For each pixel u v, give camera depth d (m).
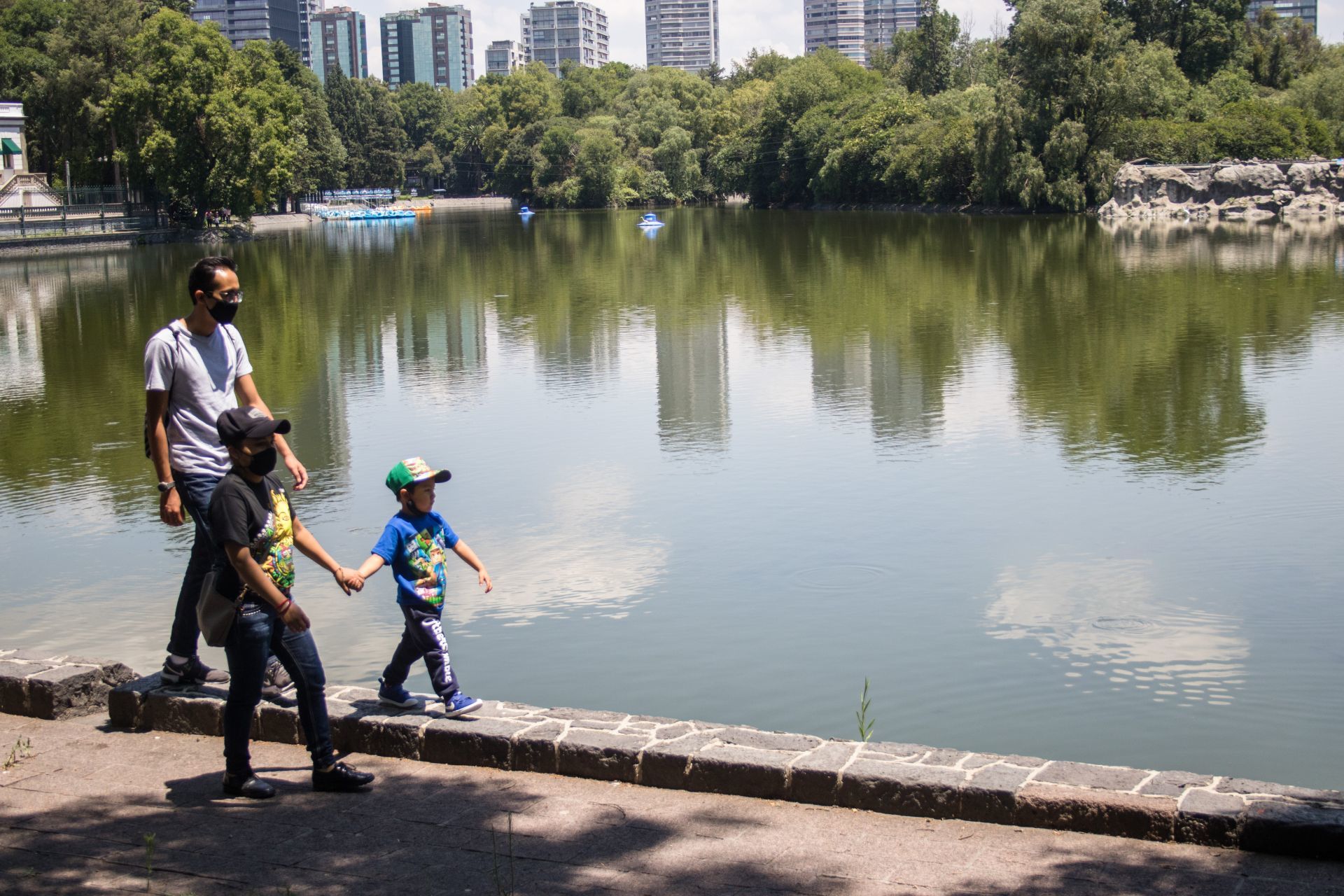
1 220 68.94
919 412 19.25
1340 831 4.89
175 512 6.83
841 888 4.89
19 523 14.29
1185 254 46.38
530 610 11.16
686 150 133.75
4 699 7.30
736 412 19.83
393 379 23.77
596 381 23.00
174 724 6.98
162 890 4.99
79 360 27.22
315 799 6.00
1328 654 9.72
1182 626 10.38
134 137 75.19
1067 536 12.90
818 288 37.94
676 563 12.38
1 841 5.53
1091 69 75.00
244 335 30.66
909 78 120.25
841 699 9.21
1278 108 83.69
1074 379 21.48
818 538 13.05
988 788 5.45
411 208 136.00
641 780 6.06
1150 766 8.06
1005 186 77.06
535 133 142.62
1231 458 15.91
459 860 5.27
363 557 12.60
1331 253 45.50
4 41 80.12
